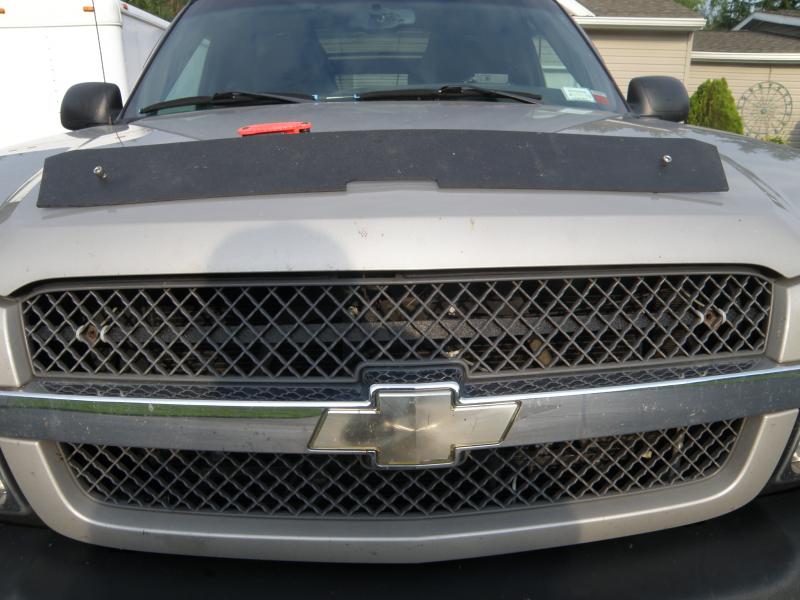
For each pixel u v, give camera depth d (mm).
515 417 1376
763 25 24875
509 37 2807
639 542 1491
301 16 2842
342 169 1449
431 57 2688
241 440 1373
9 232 1429
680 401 1435
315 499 1439
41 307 1421
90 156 1527
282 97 2486
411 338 1392
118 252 1364
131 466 1475
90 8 7816
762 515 1534
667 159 1547
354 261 1329
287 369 1396
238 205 1399
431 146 1508
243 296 1390
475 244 1349
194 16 2992
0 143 8281
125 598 1383
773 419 1488
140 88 2783
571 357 1456
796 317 1474
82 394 1393
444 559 1423
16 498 1467
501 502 1465
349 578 1421
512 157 1503
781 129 20750
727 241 1438
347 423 1354
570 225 1386
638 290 1461
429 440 1357
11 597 1385
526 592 1394
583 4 17844
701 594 1387
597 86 2764
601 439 1487
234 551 1426
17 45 8016
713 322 1484
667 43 17453
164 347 1408
